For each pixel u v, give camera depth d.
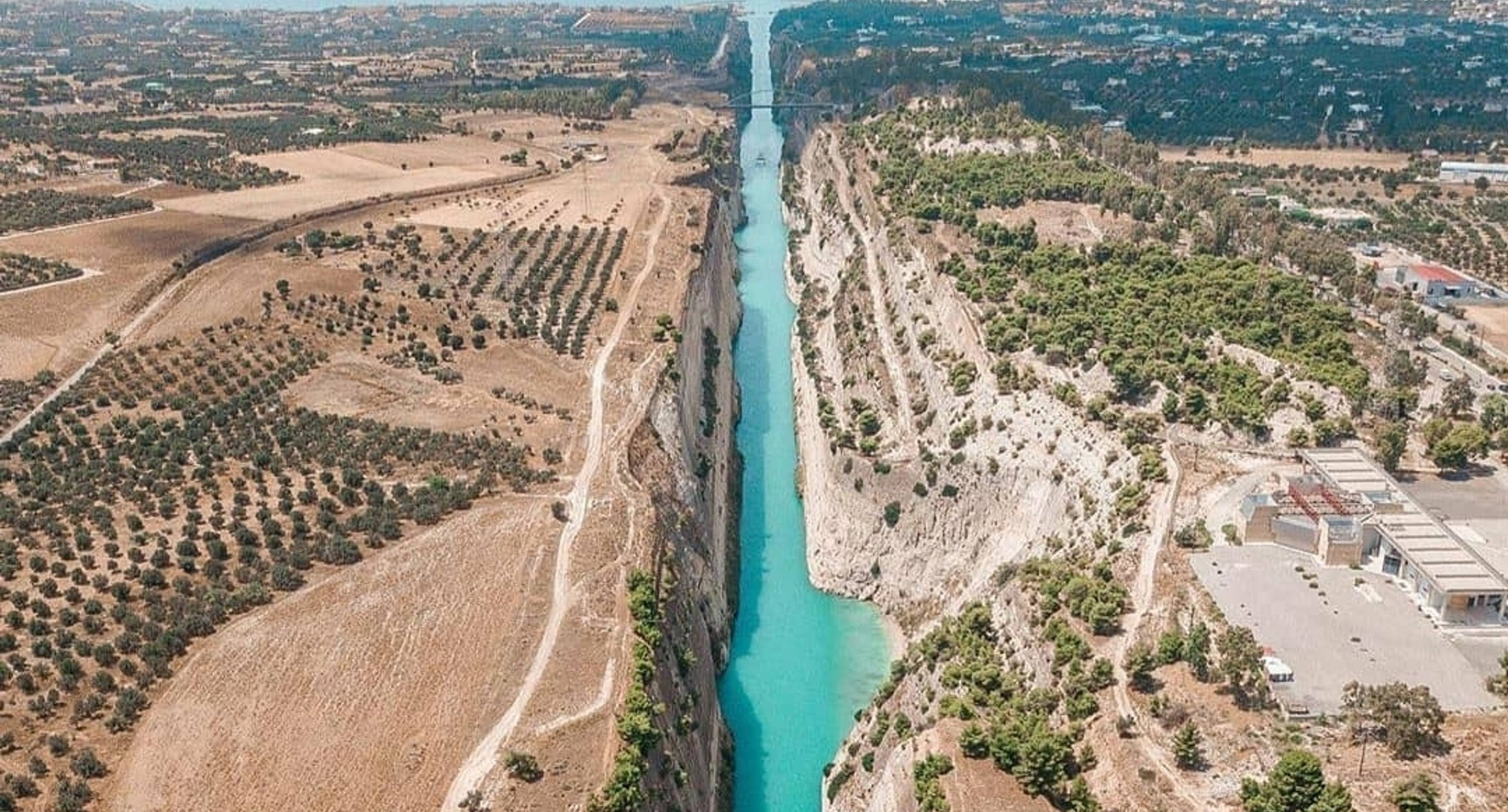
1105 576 128.00
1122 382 158.50
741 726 148.38
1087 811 99.81
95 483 151.88
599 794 101.88
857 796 128.00
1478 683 107.94
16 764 102.81
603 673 118.38
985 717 118.12
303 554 135.50
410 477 157.25
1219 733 103.75
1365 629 115.81
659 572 140.38
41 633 120.06
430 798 101.00
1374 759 98.56
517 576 133.75
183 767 103.56
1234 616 117.88
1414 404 158.50
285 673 116.38
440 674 117.06
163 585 129.88
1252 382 156.62
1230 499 137.50
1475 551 127.69
